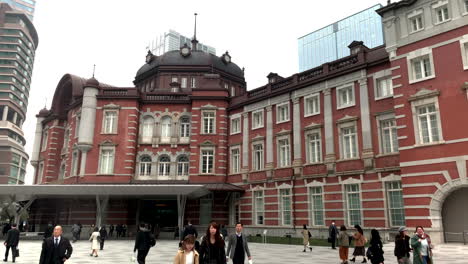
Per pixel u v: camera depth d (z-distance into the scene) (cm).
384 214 2447
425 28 2316
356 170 2652
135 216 3662
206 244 873
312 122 3047
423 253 1048
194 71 4691
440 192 2073
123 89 3916
